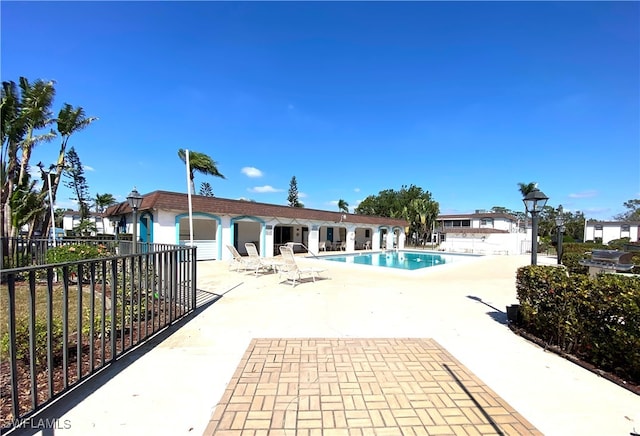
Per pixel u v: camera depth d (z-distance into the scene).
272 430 2.25
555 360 3.55
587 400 2.71
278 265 10.93
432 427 2.32
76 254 7.66
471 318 5.22
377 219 28.17
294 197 59.88
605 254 6.87
